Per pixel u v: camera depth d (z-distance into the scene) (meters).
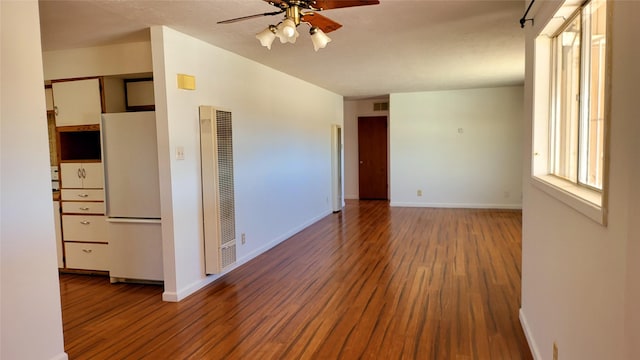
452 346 2.73
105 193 4.02
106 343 2.87
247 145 4.84
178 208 3.67
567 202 1.76
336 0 2.19
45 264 2.45
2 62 2.22
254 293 3.79
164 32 3.46
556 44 2.50
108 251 4.23
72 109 4.26
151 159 3.87
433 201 8.45
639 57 1.08
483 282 3.93
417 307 3.38
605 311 1.35
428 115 8.30
